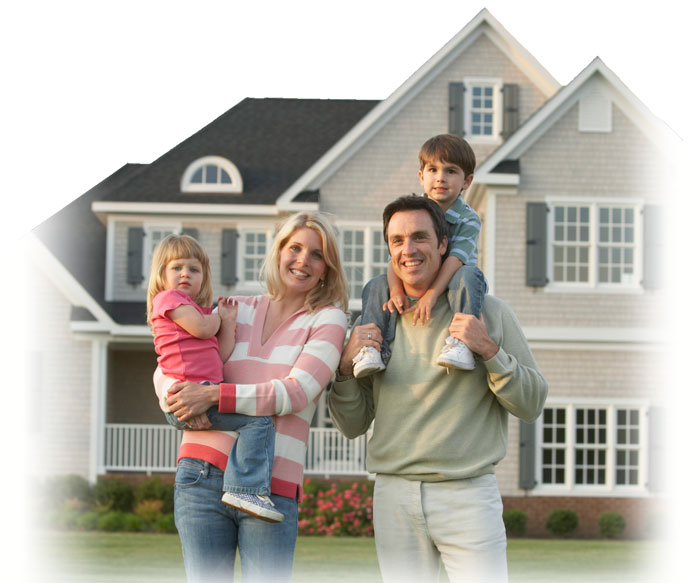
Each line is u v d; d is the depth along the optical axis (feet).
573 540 52.08
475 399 13.88
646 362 56.49
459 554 13.51
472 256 14.83
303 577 33.37
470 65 65.05
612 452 56.13
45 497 57.47
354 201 63.82
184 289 14.44
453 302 13.99
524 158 57.21
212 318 13.79
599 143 57.26
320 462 59.93
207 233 66.54
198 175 67.77
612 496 55.77
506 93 64.69
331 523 52.80
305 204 62.90
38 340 61.31
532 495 56.03
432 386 13.82
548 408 57.06
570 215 57.36
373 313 14.49
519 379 13.62
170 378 13.48
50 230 71.10
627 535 54.60
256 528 12.82
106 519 52.29
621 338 56.34
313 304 13.97
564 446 56.34
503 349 14.37
